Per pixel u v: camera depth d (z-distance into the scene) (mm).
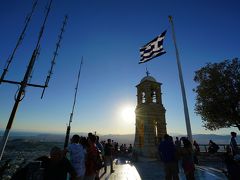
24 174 4012
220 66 22125
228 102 20453
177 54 11172
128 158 20859
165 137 7555
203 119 23297
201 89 22516
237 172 5465
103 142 13609
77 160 4969
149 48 13047
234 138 10438
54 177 3971
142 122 20938
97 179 7504
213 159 15859
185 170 6922
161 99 22219
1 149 5543
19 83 6320
